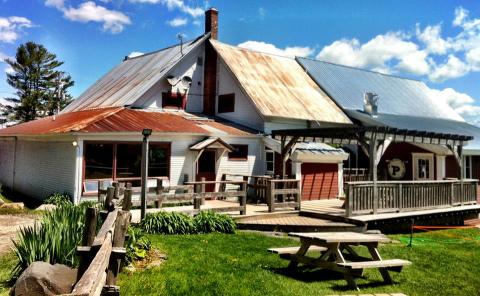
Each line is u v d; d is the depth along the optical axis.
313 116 23.05
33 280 5.38
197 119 21.81
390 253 10.64
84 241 4.98
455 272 9.02
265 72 25.39
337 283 7.77
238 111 22.75
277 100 22.77
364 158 24.77
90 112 21.91
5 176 24.56
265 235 12.23
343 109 25.73
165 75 22.92
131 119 18.34
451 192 16.81
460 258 10.42
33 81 50.00
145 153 11.88
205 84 24.70
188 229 11.76
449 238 13.77
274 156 20.91
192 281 7.32
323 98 26.30
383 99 30.67
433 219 16.38
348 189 13.57
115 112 19.19
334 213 14.22
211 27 25.39
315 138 17.25
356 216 13.71
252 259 9.16
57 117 23.95
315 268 8.71
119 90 24.86
